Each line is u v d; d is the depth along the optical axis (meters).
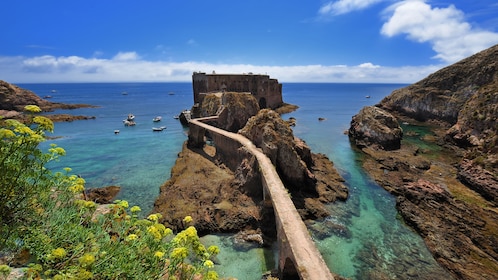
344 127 67.31
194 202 24.48
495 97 44.19
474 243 20.20
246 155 29.67
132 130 63.56
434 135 54.75
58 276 4.52
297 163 27.39
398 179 32.03
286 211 18.05
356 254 19.33
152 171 35.06
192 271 6.36
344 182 32.06
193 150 42.81
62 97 182.88
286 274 16.05
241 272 17.09
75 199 7.05
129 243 6.06
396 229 22.52
